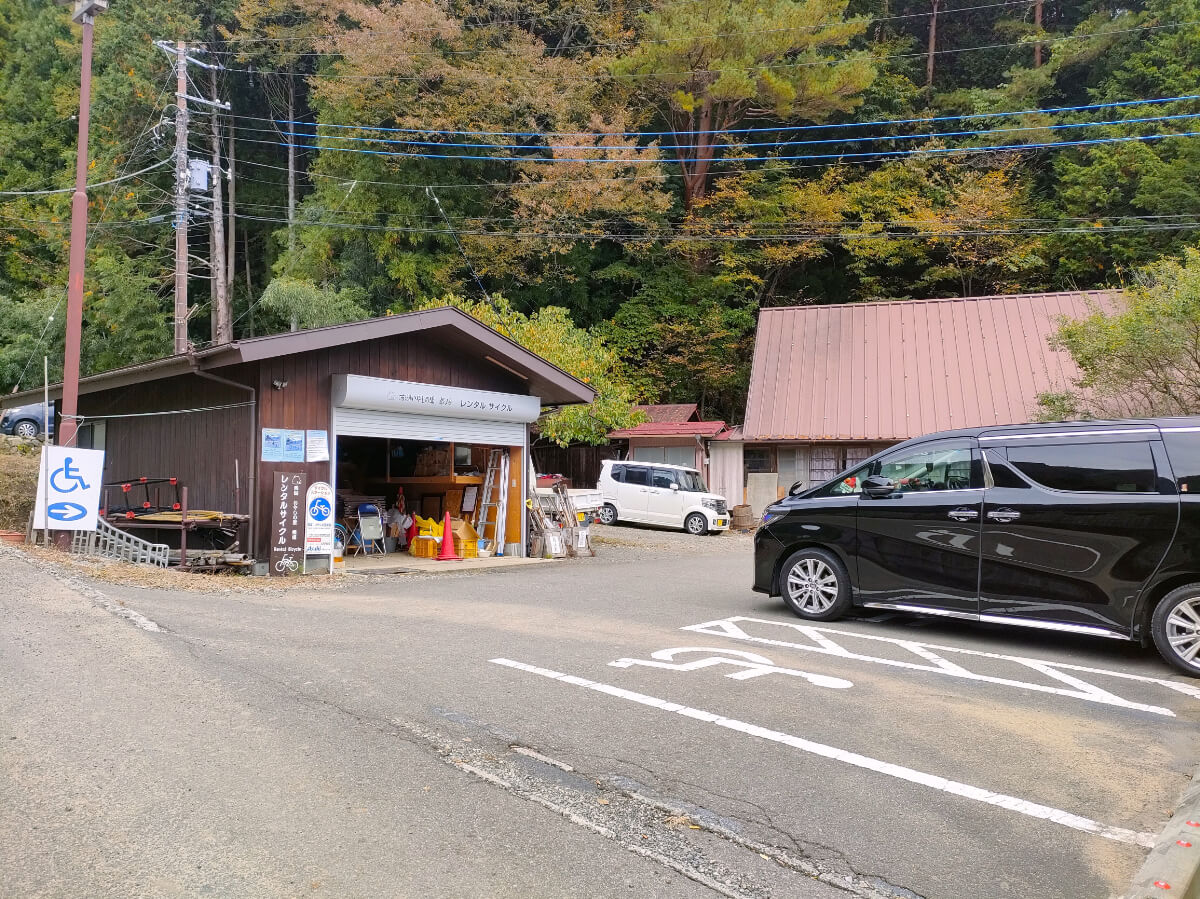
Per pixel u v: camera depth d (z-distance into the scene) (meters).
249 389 12.18
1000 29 36.38
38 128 33.84
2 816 3.74
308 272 30.17
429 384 14.12
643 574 12.80
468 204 30.05
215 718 5.05
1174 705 5.76
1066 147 31.30
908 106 34.19
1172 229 27.25
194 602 8.84
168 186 31.16
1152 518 6.77
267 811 3.87
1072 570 7.10
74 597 8.28
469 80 27.64
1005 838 3.80
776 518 8.95
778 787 4.30
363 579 11.89
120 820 3.74
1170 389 17.17
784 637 7.73
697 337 30.97
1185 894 3.20
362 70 27.45
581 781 4.34
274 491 11.95
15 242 32.88
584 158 27.84
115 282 27.53
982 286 33.53
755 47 28.28
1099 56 32.25
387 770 4.38
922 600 7.89
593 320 33.59
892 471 8.32
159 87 29.78
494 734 4.95
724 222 31.61
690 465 25.55
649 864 3.52
